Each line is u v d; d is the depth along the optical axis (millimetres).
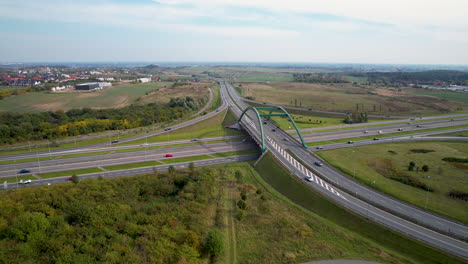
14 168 122188
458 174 112000
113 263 62844
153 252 67062
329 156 135500
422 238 71750
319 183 105375
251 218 87375
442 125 199125
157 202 98000
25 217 75500
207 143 165000
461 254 65500
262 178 120000
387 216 82438
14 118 185000
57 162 129875
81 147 151250
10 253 65188
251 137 173000
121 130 184500
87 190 97812
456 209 85812
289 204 96062
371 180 107812
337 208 88125
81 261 62562
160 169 124312
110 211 85500
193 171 120938
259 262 67500
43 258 65000
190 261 64938
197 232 77062
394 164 124312
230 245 74000
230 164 133625
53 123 185125
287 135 171750
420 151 142625
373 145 154750
